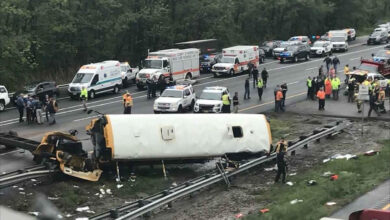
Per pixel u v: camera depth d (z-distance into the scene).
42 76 50.91
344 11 91.81
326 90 39.75
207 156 22.69
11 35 46.84
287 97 41.03
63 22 51.38
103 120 21.47
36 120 32.97
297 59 62.69
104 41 56.84
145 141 21.55
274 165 24.03
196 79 51.91
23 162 23.64
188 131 22.41
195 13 66.94
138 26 59.94
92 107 38.28
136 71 51.09
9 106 40.09
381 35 78.06
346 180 19.69
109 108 37.78
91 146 26.67
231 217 17.27
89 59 56.06
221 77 53.19
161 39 61.91
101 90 43.22
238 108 36.88
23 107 33.31
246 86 40.41
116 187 20.66
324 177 20.98
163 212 18.16
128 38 60.41
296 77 51.06
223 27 69.81
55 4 50.41
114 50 59.00
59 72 52.62
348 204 17.17
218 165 21.36
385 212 9.78
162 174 22.67
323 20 89.94
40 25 50.81
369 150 26.02
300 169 23.34
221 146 22.86
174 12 67.12
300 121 33.34
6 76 46.03
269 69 57.12
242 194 20.02
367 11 96.12
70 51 51.94
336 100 39.56
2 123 33.12
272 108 36.97
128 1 59.97
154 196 18.30
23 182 20.23
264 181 21.70
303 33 86.94
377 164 22.02
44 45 51.00
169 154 21.92
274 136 29.62
